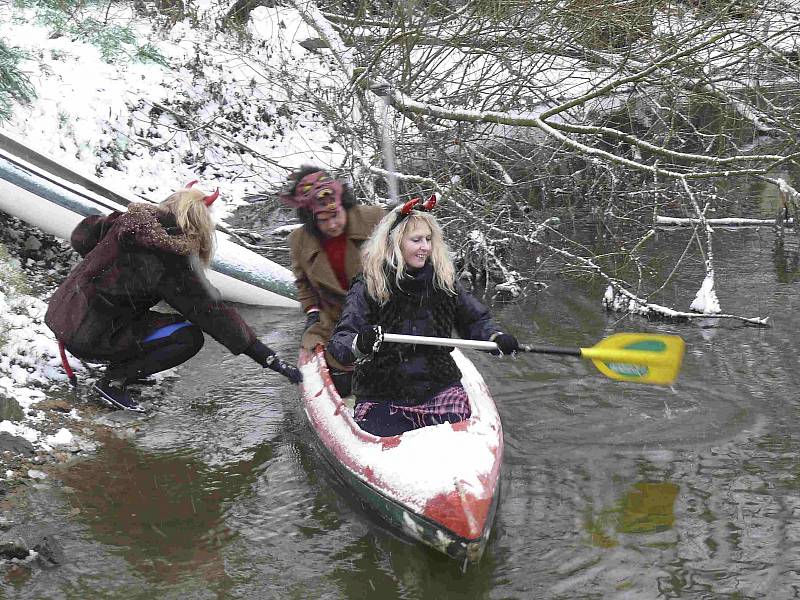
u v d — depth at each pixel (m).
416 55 10.30
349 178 8.27
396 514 4.00
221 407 5.54
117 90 10.78
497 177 9.38
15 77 9.66
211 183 10.77
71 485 4.52
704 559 3.84
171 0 13.16
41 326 6.18
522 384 5.80
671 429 5.11
